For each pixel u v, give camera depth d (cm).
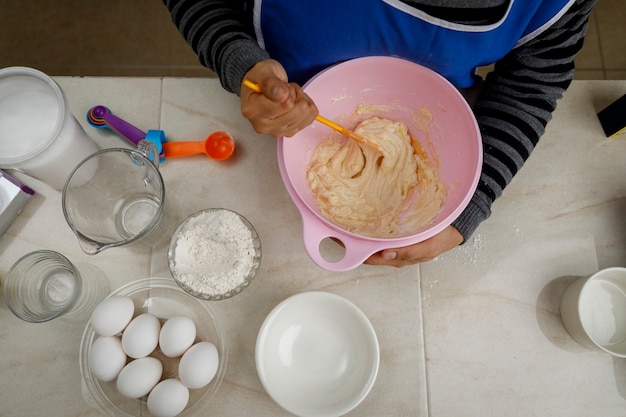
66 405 73
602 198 85
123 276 79
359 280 79
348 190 79
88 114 85
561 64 75
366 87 78
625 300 78
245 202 83
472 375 75
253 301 78
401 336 77
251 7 72
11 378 74
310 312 75
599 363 76
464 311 78
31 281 78
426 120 79
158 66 156
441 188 76
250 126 86
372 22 67
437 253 74
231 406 73
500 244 82
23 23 159
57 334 76
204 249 77
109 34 158
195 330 74
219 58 72
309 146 79
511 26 68
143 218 80
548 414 74
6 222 79
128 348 71
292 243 81
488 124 77
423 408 74
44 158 71
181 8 77
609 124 86
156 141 80
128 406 73
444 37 68
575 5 68
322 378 73
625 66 156
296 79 83
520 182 85
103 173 79
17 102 72
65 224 81
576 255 82
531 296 79
